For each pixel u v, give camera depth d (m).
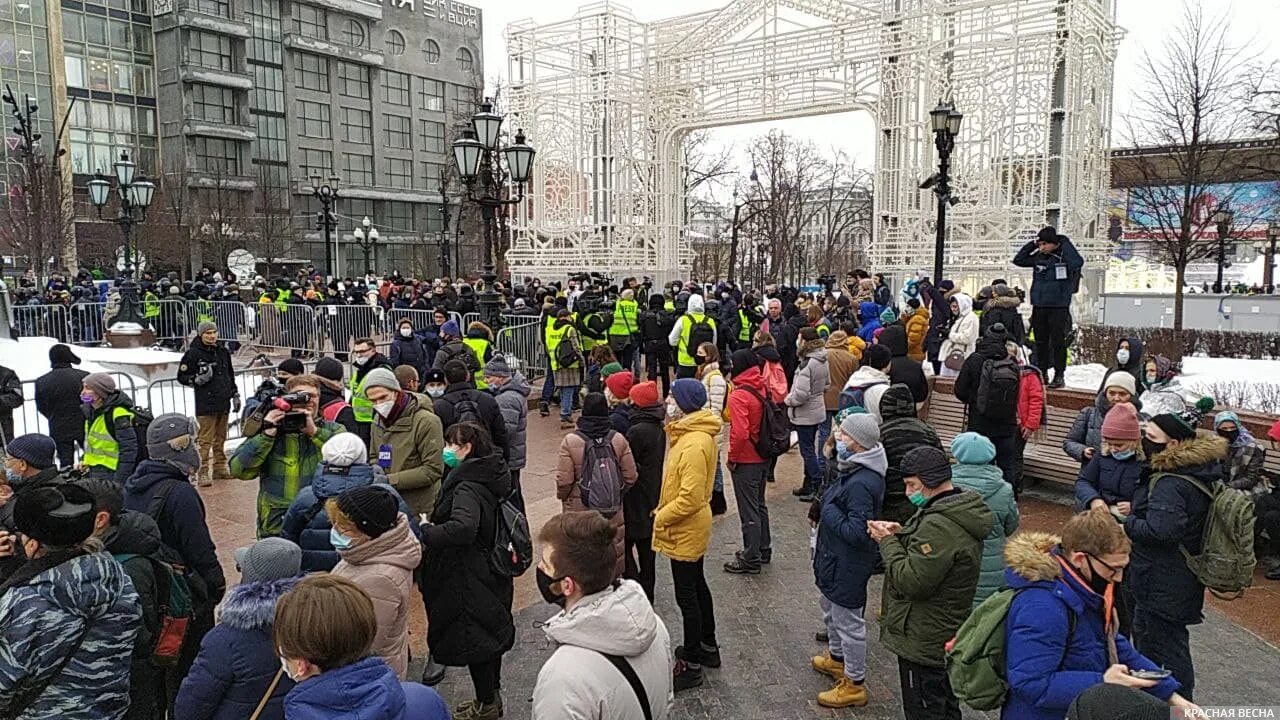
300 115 63.81
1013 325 10.12
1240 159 22.31
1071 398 9.01
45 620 2.92
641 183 27.23
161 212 45.84
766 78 24.27
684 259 30.52
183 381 9.16
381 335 19.69
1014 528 4.35
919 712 3.84
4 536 3.83
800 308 15.37
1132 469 5.00
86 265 40.22
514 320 16.48
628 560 5.60
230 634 2.93
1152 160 24.55
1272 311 24.27
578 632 2.63
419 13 71.62
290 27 63.03
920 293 12.88
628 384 6.33
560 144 28.12
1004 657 2.99
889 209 22.30
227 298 24.05
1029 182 19.92
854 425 4.46
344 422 6.77
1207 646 5.52
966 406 9.00
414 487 5.62
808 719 4.61
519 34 28.38
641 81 26.77
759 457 6.65
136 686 3.56
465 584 4.23
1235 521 3.97
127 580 3.19
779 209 45.22
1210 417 7.72
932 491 3.81
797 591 6.42
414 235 70.19
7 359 16.28
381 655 3.46
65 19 53.59
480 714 4.46
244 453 5.00
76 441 8.51
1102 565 2.83
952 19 21.08
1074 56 19.25
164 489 4.08
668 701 2.78
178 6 56.03
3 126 49.31
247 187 57.78
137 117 57.22
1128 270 36.97
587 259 27.17
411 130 71.50
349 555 3.50
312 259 63.78
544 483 9.45
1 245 32.91
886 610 4.00
